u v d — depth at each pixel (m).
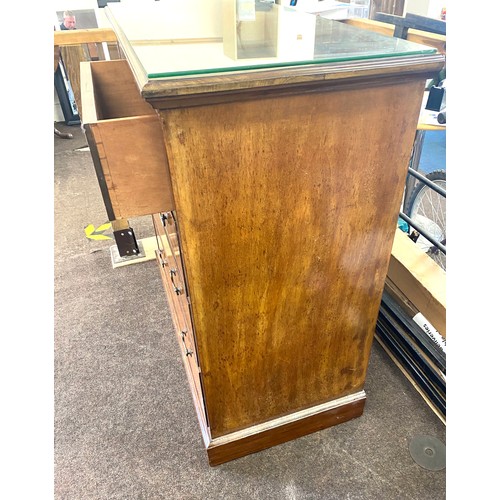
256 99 0.68
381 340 1.61
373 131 0.79
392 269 1.54
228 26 0.96
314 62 0.69
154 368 1.54
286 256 0.89
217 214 0.78
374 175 0.85
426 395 1.39
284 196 0.81
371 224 0.93
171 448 1.28
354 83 0.72
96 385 1.48
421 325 1.46
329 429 1.31
